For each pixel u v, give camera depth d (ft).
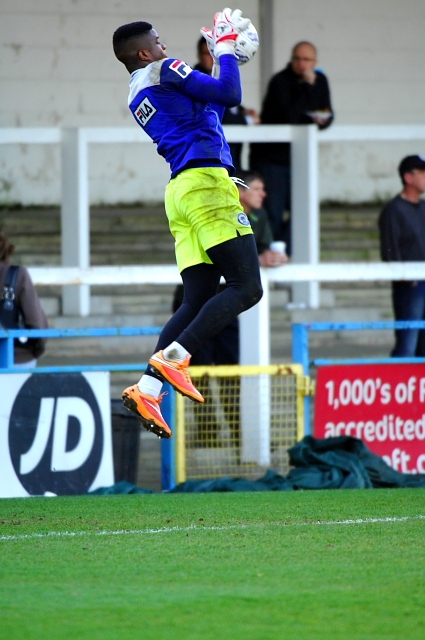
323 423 82.38
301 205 125.18
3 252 80.69
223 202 57.11
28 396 74.38
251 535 55.11
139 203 171.63
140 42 59.00
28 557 50.42
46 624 40.32
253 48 58.90
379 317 141.18
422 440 84.43
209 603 42.86
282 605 42.57
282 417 83.46
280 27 171.32
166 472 79.71
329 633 39.29
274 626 40.09
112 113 167.63
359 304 144.87
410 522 58.65
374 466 77.87
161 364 57.47
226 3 168.35
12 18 163.12
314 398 82.43
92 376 76.23
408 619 40.83
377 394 83.41
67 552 51.42
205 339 57.41
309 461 77.92
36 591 44.62
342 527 57.16
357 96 176.14
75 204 125.70
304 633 39.29
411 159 102.99
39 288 137.90
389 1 176.04
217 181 57.26
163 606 42.47
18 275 80.53
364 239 159.02
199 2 167.63
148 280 84.84
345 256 153.99
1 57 163.53
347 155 178.29
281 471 83.15
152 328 78.84
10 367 76.23
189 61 168.25
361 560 49.47
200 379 80.43
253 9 169.37
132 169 170.91
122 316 133.80
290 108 125.70
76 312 131.75
